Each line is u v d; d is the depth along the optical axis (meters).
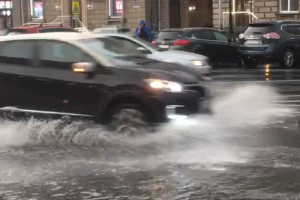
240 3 30.77
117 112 7.22
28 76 7.71
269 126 8.28
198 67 10.56
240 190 5.21
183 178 5.62
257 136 7.54
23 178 5.73
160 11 35.00
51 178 5.72
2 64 7.93
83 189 5.34
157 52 10.50
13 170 6.04
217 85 13.83
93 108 7.32
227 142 7.14
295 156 6.41
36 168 6.11
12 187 5.42
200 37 20.33
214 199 4.97
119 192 5.22
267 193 5.11
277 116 9.16
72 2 26.30
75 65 7.26
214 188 5.29
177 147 6.89
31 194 5.20
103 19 34.56
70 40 7.60
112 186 5.41
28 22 36.66
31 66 7.75
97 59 7.38
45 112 7.63
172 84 7.07
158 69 7.42
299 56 19.73
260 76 16.59
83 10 34.53
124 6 34.16
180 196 5.07
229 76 16.67
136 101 7.11
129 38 10.59
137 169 6.00
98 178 5.70
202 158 6.38
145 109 7.08
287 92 12.44
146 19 33.94
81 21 34.69
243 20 30.33
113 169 6.02
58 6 35.72
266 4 29.62
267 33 19.31
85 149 6.97
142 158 6.43
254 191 5.17
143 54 8.87
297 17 29.03
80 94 7.38
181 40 19.80
